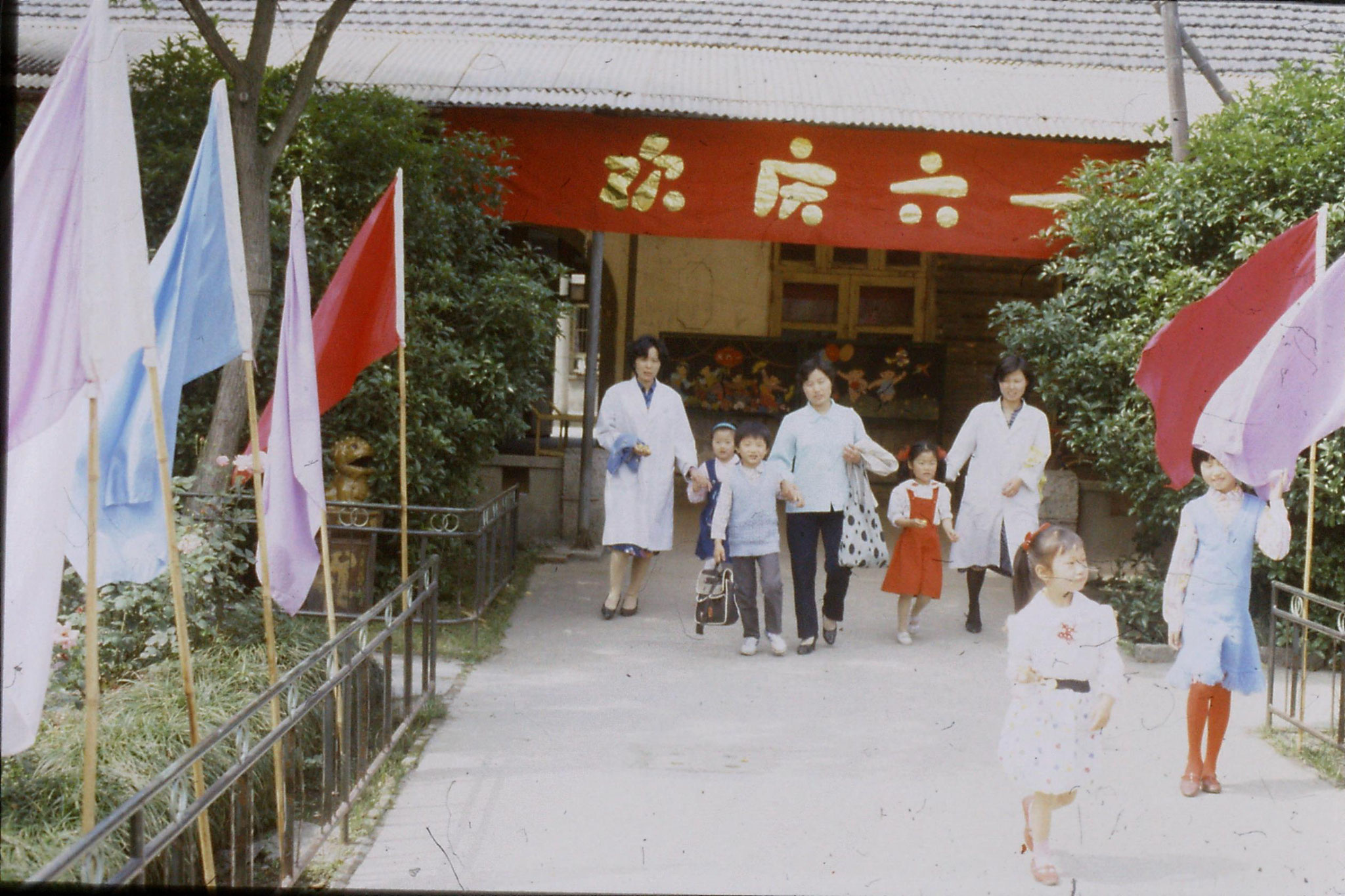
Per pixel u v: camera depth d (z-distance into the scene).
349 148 7.50
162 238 7.29
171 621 4.83
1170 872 4.03
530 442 10.04
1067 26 11.09
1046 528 4.05
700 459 13.82
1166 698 6.17
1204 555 4.87
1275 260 5.36
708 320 13.82
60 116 3.06
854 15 11.18
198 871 3.85
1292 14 11.39
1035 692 3.96
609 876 3.91
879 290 13.90
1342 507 6.67
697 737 5.36
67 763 3.59
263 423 5.89
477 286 8.09
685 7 11.13
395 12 10.59
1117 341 7.36
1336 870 4.06
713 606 6.72
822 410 6.92
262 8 6.18
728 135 8.84
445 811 4.46
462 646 6.72
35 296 3.01
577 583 8.52
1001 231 8.86
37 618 2.84
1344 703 5.07
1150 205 7.83
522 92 8.64
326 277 7.34
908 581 7.04
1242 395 4.97
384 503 7.11
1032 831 4.04
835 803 4.61
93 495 2.93
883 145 8.84
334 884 3.83
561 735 5.35
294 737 4.45
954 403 13.60
